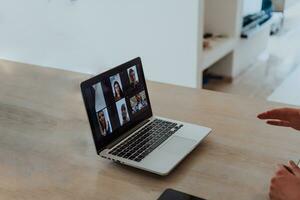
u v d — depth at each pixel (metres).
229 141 1.06
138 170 0.94
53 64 3.67
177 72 3.04
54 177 0.93
